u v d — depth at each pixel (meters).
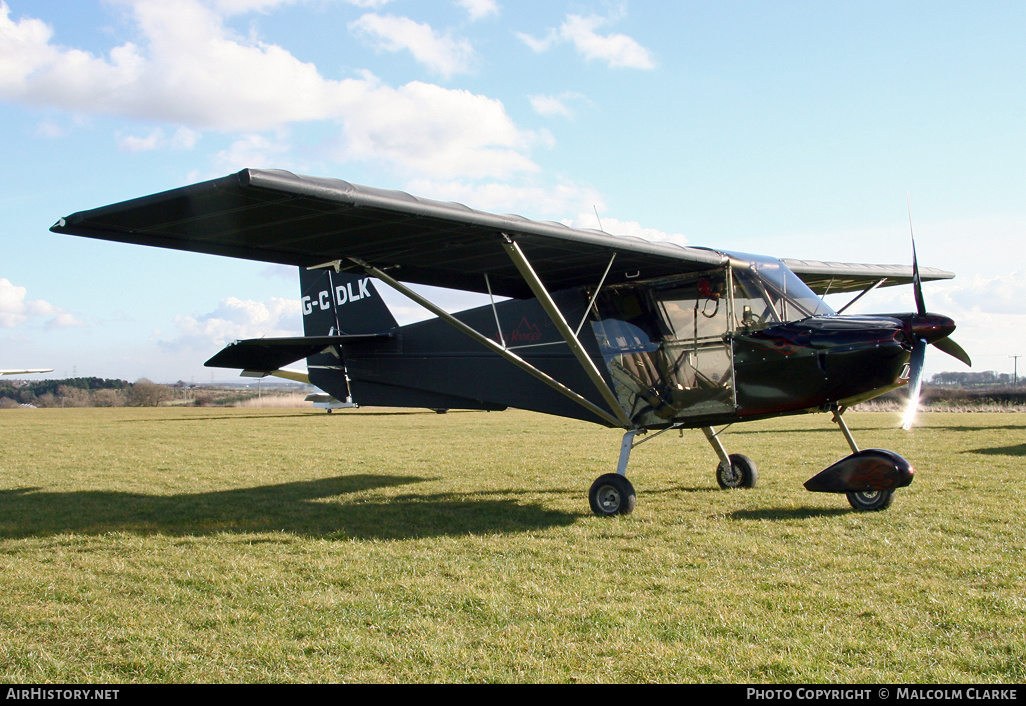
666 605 3.44
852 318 5.80
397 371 8.39
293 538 5.10
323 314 11.41
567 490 7.44
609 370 6.54
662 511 5.97
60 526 5.65
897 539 4.71
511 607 3.44
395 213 4.30
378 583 3.90
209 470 9.45
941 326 5.49
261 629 3.19
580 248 5.42
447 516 5.97
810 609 3.35
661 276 6.36
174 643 3.04
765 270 6.15
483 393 7.58
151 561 4.46
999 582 3.70
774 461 9.29
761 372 5.80
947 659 2.73
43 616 3.40
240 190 3.68
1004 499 6.11
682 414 6.18
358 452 11.74
